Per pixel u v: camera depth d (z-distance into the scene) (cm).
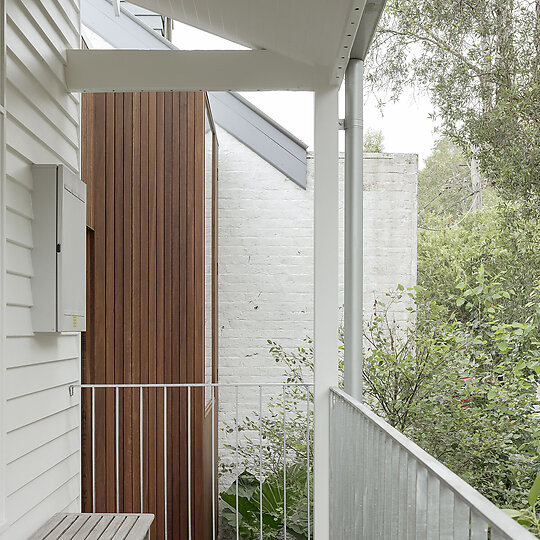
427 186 976
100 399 496
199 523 505
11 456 287
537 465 550
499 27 745
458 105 760
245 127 738
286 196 736
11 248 293
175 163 513
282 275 734
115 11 402
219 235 734
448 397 581
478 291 628
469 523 131
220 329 730
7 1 288
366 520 247
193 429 507
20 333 299
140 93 514
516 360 620
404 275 760
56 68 359
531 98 699
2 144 278
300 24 320
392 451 198
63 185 321
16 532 293
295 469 600
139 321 505
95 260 505
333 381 384
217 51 375
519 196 700
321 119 381
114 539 305
